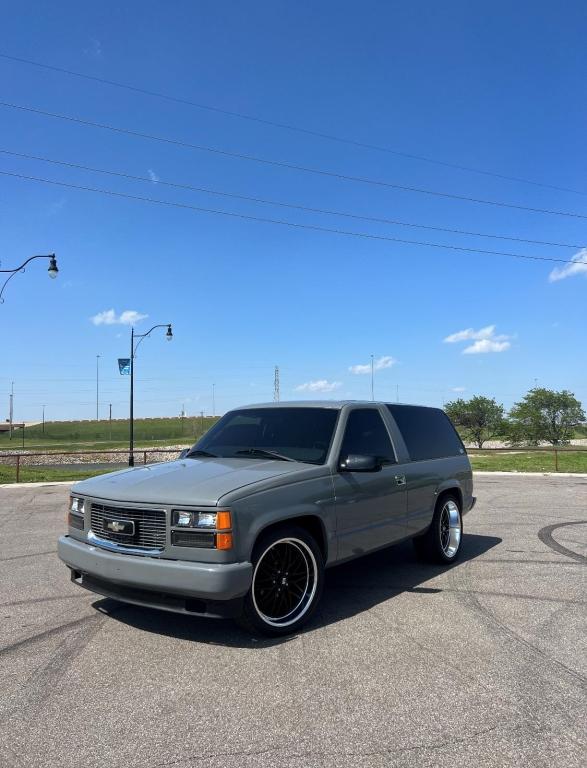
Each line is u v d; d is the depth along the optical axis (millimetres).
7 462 51156
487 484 16078
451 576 6109
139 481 4594
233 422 5977
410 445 6293
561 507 11312
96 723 3078
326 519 4777
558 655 3977
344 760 2730
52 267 18641
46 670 3756
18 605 5152
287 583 4504
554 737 2926
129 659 3928
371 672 3703
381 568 6492
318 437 5258
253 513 4156
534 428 61562
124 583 4156
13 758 2754
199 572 3881
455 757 2752
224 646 4152
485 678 3615
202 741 2902
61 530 9133
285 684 3535
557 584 5766
